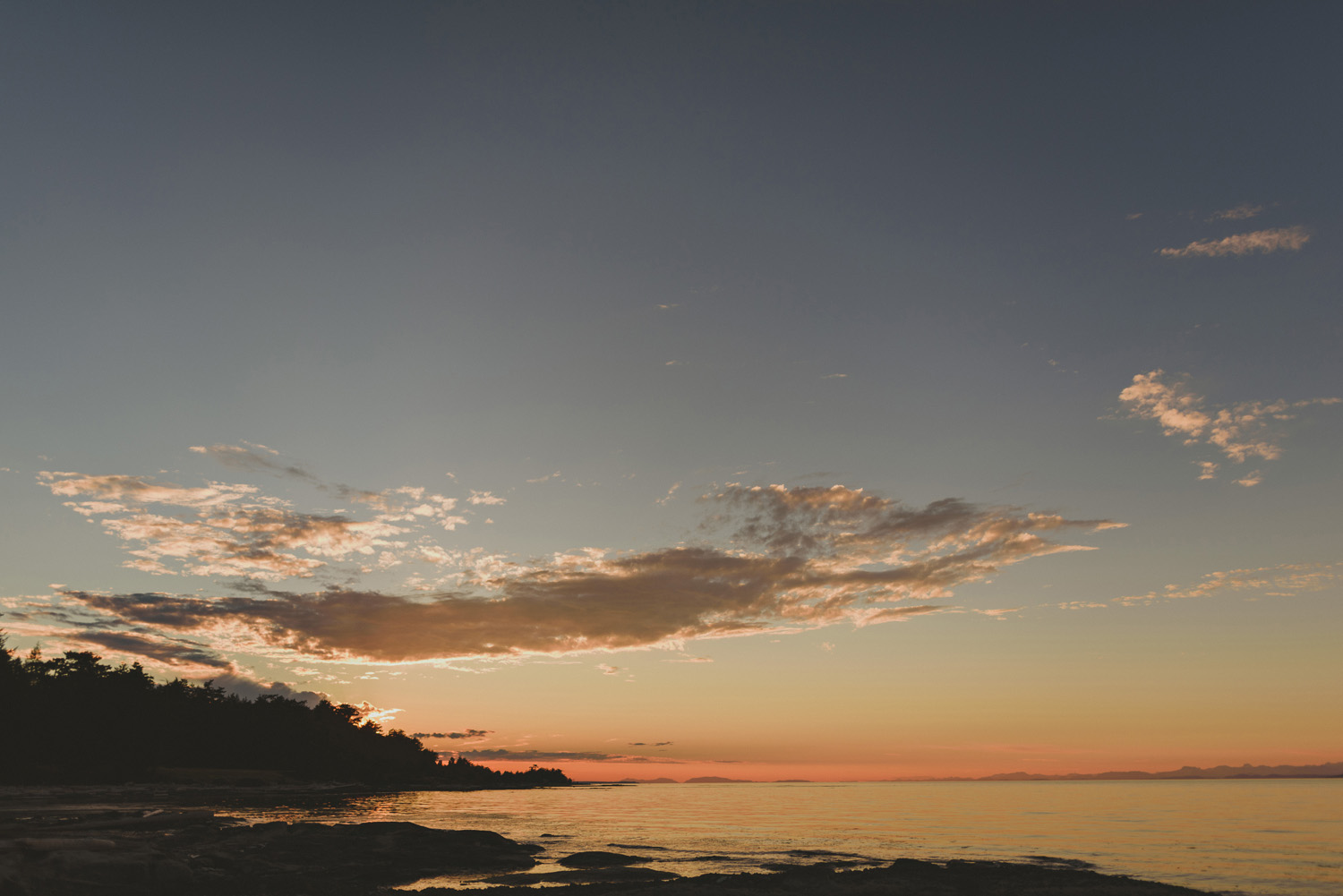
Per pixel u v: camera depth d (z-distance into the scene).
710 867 50.22
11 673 129.62
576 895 35.66
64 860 30.75
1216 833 80.19
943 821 105.25
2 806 69.44
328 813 92.12
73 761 133.50
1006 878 40.09
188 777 153.25
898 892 35.78
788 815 122.81
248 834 51.78
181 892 33.22
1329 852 61.12
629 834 77.69
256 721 193.88
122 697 151.88
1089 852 61.25
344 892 35.38
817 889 36.19
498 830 82.06
